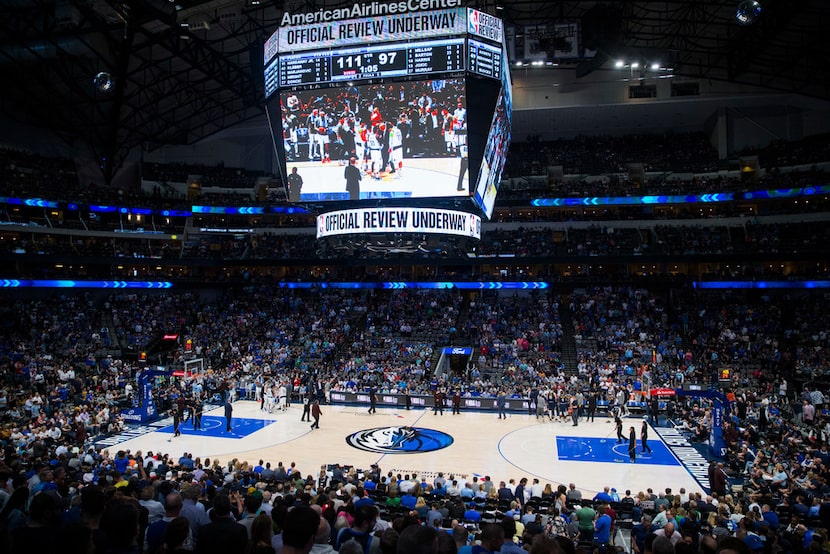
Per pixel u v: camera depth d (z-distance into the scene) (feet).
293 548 14.33
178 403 105.40
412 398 129.08
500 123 102.42
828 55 141.49
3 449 68.64
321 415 120.06
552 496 59.52
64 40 128.88
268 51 100.68
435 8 92.99
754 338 146.30
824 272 154.20
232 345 160.76
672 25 142.72
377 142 95.91
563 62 141.90
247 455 87.81
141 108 159.02
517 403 125.59
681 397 116.47
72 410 104.68
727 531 40.14
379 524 28.14
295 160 99.09
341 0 126.00
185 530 17.06
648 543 20.71
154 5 109.60
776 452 75.82
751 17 94.58
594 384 130.72
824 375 122.62
